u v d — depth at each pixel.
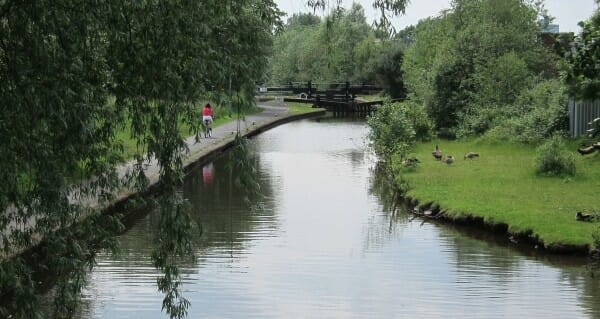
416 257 13.12
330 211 17.41
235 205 18.19
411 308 10.36
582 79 9.11
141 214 16.16
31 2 6.08
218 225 15.86
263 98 64.38
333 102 58.03
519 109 29.25
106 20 6.61
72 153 6.59
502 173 20.27
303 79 67.56
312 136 36.69
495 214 14.91
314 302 10.61
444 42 35.66
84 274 7.10
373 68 57.69
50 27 6.21
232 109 7.45
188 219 7.21
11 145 6.26
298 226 15.73
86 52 6.61
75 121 6.29
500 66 30.81
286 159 27.31
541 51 34.03
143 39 6.86
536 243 13.48
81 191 7.30
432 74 33.38
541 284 11.45
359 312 10.20
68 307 7.15
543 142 25.48
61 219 6.82
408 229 15.39
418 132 29.81
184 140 7.18
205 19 6.93
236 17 7.29
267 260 12.91
